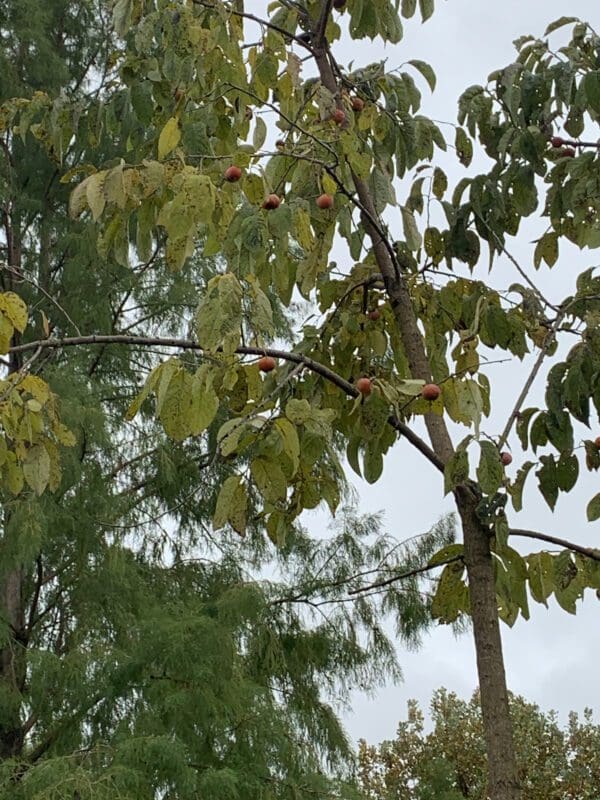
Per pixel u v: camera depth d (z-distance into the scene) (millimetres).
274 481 2889
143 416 8523
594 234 3580
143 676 6898
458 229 3918
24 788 6324
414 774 16797
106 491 7770
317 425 2865
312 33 3945
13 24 9211
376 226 3596
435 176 3988
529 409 3494
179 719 6770
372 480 3416
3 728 7570
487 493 3020
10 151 8914
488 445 3035
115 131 3879
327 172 3477
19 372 3264
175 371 2881
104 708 7035
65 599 8000
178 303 8539
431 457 3406
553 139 3811
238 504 2910
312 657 8289
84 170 3146
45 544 7449
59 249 8930
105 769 6434
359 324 3910
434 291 3934
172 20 3506
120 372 8695
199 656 6887
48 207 9117
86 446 7758
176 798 6430
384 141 3961
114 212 3238
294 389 3770
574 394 3418
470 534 3303
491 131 3920
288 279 3730
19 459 3436
